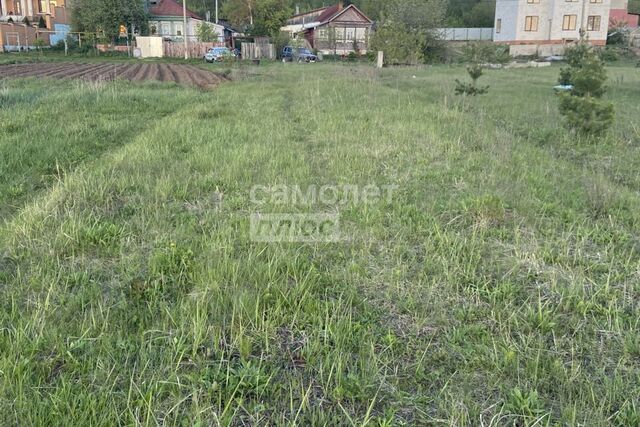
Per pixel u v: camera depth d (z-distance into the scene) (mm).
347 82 19297
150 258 4285
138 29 48156
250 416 2629
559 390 2848
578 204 5910
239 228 5020
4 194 6180
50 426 2502
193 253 4355
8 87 16297
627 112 12742
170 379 2826
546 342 3322
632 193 6484
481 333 3377
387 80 21953
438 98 15641
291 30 60219
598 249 4777
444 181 6805
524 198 5957
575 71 10531
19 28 43938
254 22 53000
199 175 6832
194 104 14039
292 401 2748
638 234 5152
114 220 5188
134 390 2732
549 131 10320
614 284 4078
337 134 9555
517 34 45469
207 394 2736
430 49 41438
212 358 3086
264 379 2873
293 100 15086
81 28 45938
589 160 8430
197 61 40375
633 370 3045
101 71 26594
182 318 3352
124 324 3346
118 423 2521
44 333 3180
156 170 7039
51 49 44156
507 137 9180
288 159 7602
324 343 3195
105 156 8086
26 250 4418
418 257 4555
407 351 3193
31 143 8391
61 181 6320
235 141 8898
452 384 2912
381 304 3768
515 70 31219
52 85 17516
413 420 2664
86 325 3305
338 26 52031
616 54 40219
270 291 3744
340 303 3617
